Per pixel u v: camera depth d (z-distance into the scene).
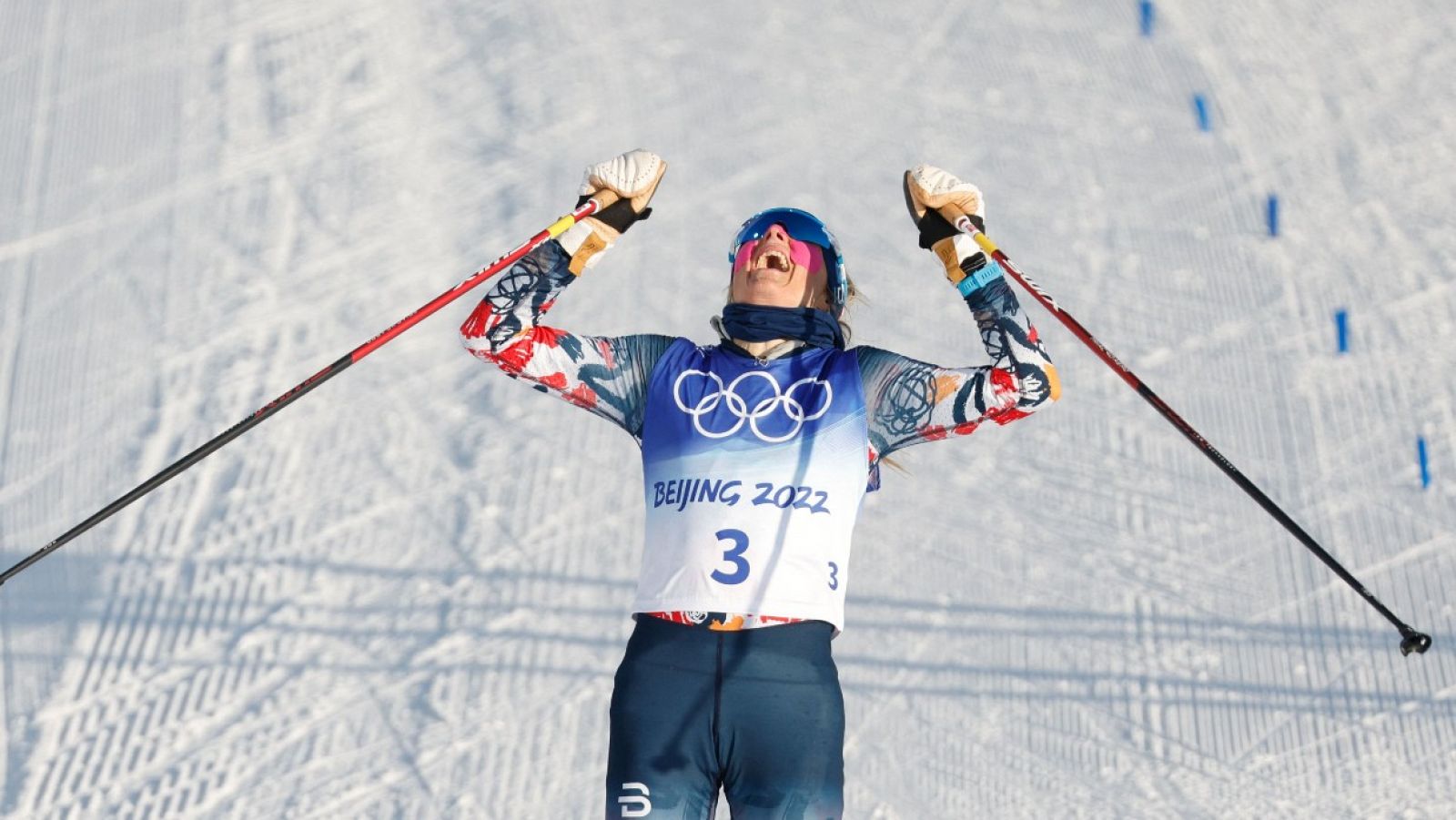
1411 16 37.22
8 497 23.84
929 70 35.38
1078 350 26.50
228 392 25.97
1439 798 17.69
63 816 17.86
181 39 36.59
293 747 18.83
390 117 33.97
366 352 12.86
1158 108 33.69
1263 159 31.80
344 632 20.80
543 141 33.03
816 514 11.47
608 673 19.91
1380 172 31.36
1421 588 21.09
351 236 30.19
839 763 11.13
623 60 35.88
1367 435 24.23
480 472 23.88
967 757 18.44
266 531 22.75
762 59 35.84
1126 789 17.94
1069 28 36.84
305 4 37.97
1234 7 37.47
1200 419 24.77
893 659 20.08
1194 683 19.64
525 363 12.12
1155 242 29.38
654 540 11.61
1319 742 18.66
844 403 11.87
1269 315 27.23
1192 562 21.78
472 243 29.95
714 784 11.23
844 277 12.91
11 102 34.47
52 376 26.62
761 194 30.94
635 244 29.30
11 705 19.75
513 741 18.77
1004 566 21.73
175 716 19.42
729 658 11.09
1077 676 19.77
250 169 32.25
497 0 38.44
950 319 27.19
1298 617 20.70
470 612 21.05
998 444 24.36
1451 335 26.56
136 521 23.11
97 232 30.44
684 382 12.09
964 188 12.85
